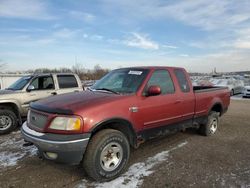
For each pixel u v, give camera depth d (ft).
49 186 11.53
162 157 15.21
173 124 16.11
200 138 19.70
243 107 40.16
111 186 11.46
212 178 12.33
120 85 14.80
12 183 11.85
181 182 11.89
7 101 22.54
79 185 11.60
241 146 17.71
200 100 18.40
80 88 28.07
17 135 21.20
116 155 12.32
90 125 11.13
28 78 25.27
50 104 12.10
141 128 13.73
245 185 11.60
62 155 10.78
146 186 11.46
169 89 15.88
